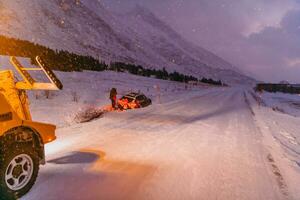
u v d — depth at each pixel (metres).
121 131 10.66
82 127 11.15
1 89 4.94
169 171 6.30
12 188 4.48
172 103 24.39
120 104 18.48
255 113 20.19
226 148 8.84
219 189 5.44
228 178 6.09
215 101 30.08
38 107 15.79
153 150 8.07
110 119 13.46
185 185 5.54
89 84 33.69
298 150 9.86
